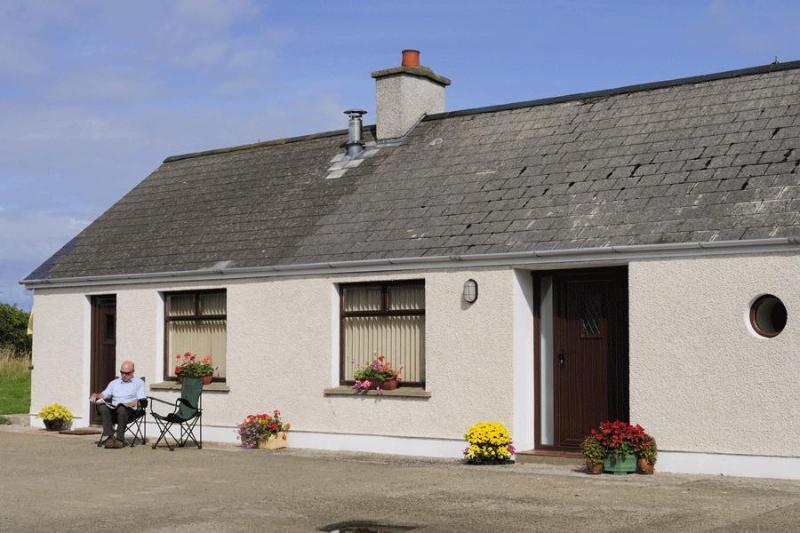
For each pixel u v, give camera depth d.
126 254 20.81
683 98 16.50
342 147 20.66
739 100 15.75
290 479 13.46
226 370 18.86
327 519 10.62
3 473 14.29
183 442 18.30
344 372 17.50
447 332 15.98
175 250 20.03
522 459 15.22
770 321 13.34
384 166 19.22
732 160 14.59
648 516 10.34
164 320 20.05
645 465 13.56
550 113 18.02
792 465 12.85
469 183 17.33
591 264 14.71
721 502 11.08
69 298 21.44
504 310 15.41
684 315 13.73
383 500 11.68
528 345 15.65
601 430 13.78
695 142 15.37
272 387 18.09
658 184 14.89
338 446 17.20
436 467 14.66
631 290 14.17
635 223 14.41
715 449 13.41
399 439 16.48
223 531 10.09
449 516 10.64
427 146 19.11
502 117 18.70
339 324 17.56
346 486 12.77
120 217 22.33
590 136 16.83
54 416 20.77
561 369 15.59
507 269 15.39
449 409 15.91
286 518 10.71
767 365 13.07
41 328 21.91
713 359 13.48
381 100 20.12
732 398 13.31
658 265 13.97
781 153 14.27
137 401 17.98
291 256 17.98
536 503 11.28
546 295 15.77
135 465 15.09
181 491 12.55
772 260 13.07
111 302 21.05
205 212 20.83
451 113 19.67
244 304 18.56
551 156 16.83
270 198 20.12
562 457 14.93
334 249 17.56
